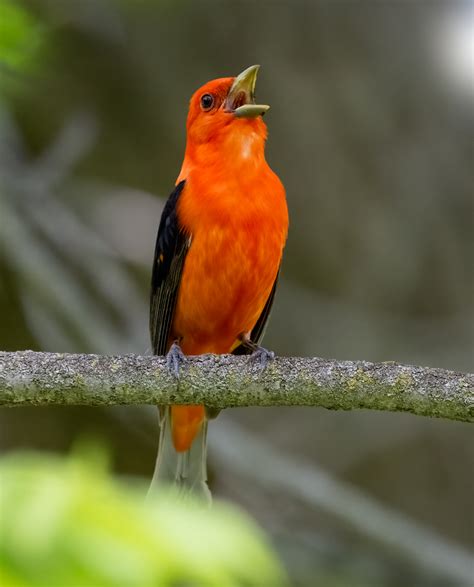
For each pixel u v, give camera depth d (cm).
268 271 986
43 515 457
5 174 1429
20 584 446
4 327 1512
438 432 1421
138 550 458
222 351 1059
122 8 1438
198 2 1448
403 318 1480
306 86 1461
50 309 1339
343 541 1333
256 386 753
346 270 1482
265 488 1341
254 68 987
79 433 1483
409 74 1480
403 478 1415
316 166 1469
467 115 1498
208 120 980
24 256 1328
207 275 973
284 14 1455
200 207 961
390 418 1436
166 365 760
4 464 480
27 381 750
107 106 1502
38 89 1460
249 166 961
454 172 1490
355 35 1471
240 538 473
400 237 1480
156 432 1414
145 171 1510
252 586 638
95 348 1299
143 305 1434
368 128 1471
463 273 1482
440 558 1166
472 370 1425
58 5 1426
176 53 1474
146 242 1502
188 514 479
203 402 766
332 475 1412
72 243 1420
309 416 1455
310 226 1475
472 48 1485
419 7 1488
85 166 1516
